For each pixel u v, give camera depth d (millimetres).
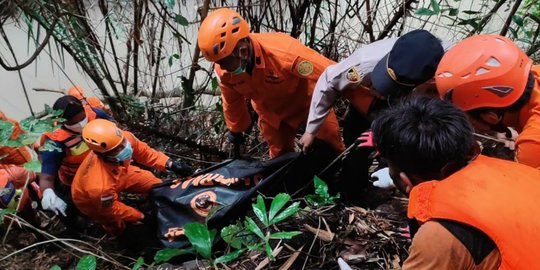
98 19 3320
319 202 2293
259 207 1861
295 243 2197
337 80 2096
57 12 2520
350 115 2471
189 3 3521
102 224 2512
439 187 1181
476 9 3805
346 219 2332
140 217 2568
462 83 1610
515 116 1679
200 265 2244
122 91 3598
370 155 2314
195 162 3189
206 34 2076
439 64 1699
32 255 2545
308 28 3332
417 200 1208
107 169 2369
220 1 3057
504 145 2600
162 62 3377
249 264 2146
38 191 2717
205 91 3324
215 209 2002
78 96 2768
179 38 2936
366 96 2119
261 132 2990
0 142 1947
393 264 2141
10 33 3904
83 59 2984
